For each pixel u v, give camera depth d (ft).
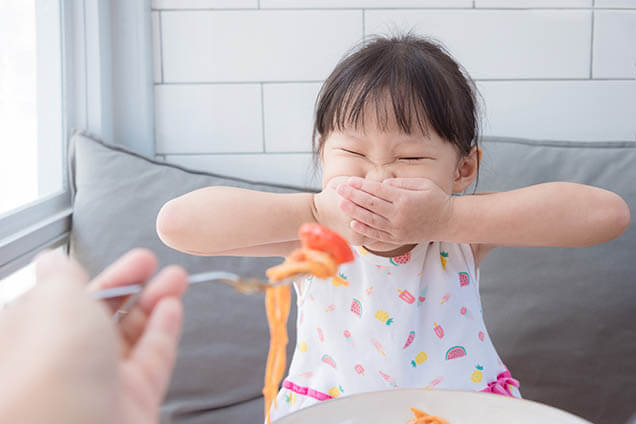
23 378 0.92
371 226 2.66
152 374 1.26
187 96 5.10
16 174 3.93
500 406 2.20
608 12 4.95
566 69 5.01
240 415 3.99
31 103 4.20
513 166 4.42
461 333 3.24
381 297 3.24
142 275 1.52
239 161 5.14
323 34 5.00
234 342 4.15
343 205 2.64
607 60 5.00
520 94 5.04
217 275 1.45
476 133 3.22
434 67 2.90
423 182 2.72
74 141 4.59
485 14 4.96
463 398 2.24
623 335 4.12
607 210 2.83
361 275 3.27
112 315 1.51
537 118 5.06
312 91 5.05
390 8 4.97
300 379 3.31
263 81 5.06
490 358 3.27
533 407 2.16
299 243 3.22
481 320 3.36
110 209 4.32
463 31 4.98
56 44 4.68
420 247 3.25
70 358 0.95
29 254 3.82
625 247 4.19
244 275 4.24
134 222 4.29
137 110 5.05
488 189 4.35
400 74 2.79
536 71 5.01
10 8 3.88
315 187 5.10
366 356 3.23
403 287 3.25
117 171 4.45
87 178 4.44
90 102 4.85
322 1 4.97
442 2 4.95
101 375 0.98
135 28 4.96
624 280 4.14
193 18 5.03
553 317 4.15
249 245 2.92
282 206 2.90
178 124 5.14
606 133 5.07
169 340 1.32
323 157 3.08
